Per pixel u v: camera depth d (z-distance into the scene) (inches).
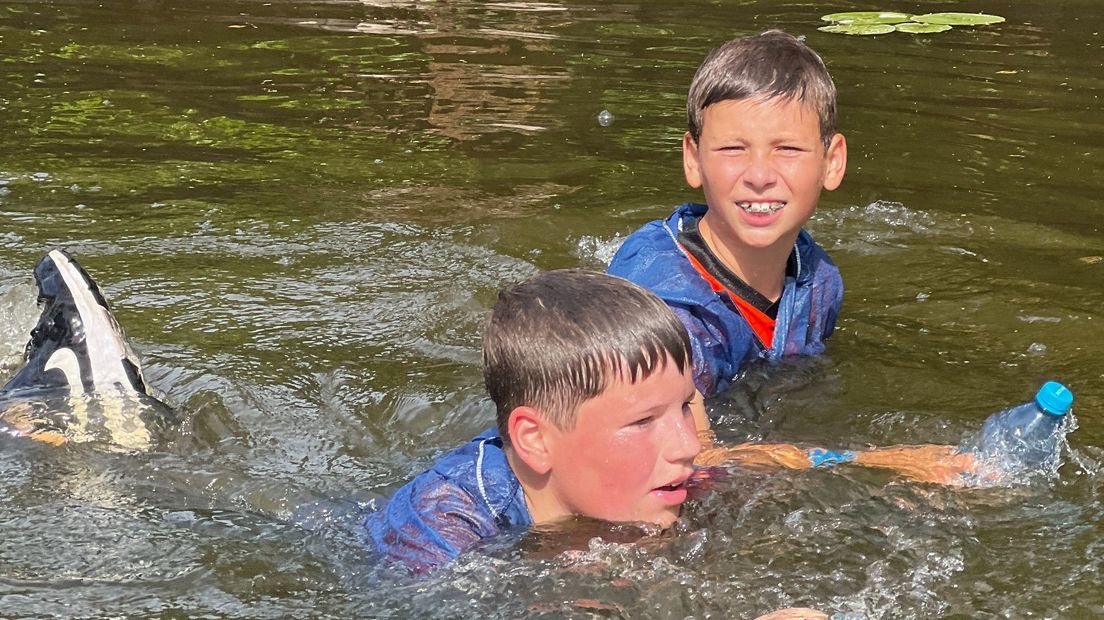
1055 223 209.3
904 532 116.3
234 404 146.7
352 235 201.2
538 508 118.7
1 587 109.1
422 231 202.7
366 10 368.8
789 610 102.0
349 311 172.9
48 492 126.3
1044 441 128.6
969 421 140.4
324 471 133.8
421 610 106.2
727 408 144.8
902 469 127.2
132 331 164.7
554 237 201.6
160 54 314.8
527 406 115.7
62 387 144.8
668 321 115.3
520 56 315.6
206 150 243.9
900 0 386.3
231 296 176.9
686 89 285.0
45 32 334.3
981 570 110.3
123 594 108.9
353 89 287.0
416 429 143.3
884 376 152.5
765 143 145.0
